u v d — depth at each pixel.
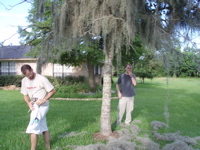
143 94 11.81
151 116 5.85
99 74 17.47
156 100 9.27
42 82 3.10
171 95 11.54
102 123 3.99
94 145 3.24
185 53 3.39
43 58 4.09
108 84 3.94
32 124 2.91
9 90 12.79
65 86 11.42
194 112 6.64
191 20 3.25
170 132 4.31
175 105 7.96
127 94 4.73
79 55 9.34
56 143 3.50
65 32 3.56
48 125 4.62
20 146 3.35
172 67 3.46
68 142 3.56
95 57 9.21
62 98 9.23
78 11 3.24
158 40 3.25
